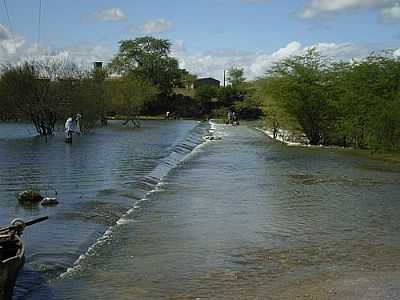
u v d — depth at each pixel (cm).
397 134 3972
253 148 4619
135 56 11612
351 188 2464
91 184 2341
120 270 1240
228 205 2028
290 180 2700
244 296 1074
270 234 1591
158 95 11306
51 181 2395
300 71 5078
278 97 5141
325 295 1075
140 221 1747
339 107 4625
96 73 8225
